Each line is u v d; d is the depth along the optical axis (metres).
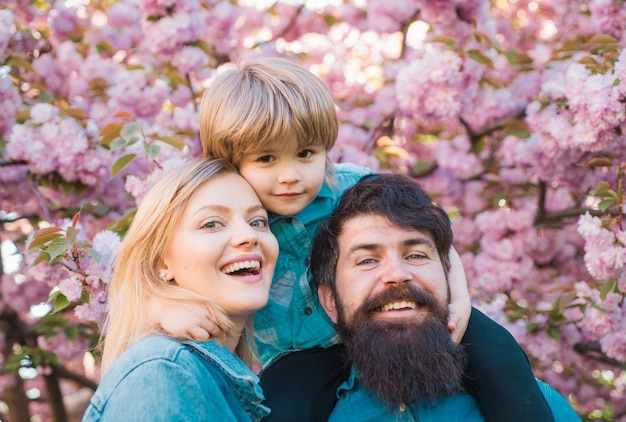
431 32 4.74
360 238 2.41
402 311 2.37
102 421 1.96
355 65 5.62
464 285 2.58
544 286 4.86
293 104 2.25
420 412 2.40
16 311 4.85
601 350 4.34
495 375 2.38
